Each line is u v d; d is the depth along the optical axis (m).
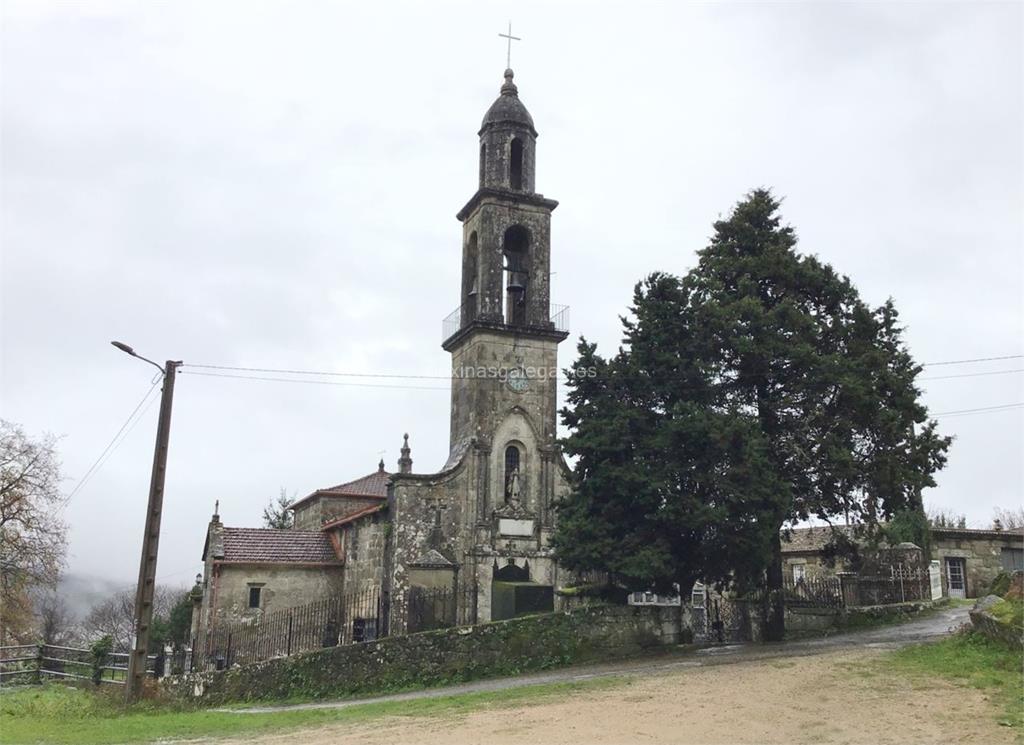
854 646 21.98
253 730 16.56
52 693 27.89
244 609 38.28
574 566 26.05
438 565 32.78
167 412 26.14
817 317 27.89
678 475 24.88
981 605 19.75
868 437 26.36
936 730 12.34
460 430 36.00
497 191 36.62
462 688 22.56
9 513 44.75
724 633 28.02
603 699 16.78
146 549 25.14
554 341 36.59
